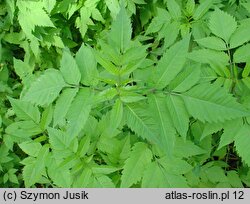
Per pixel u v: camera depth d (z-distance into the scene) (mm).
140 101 588
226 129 583
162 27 812
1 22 953
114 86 601
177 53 562
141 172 614
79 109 563
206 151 629
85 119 558
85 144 648
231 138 578
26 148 698
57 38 929
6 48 1000
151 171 614
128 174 610
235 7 812
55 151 648
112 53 563
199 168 701
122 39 566
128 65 557
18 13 893
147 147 626
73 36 1009
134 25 989
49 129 650
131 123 557
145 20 953
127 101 562
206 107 549
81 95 573
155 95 568
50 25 859
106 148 660
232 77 621
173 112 556
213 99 550
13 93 943
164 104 562
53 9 897
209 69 626
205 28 761
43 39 931
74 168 641
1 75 938
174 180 616
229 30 631
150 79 573
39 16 861
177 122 552
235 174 706
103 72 630
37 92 578
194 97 557
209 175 700
